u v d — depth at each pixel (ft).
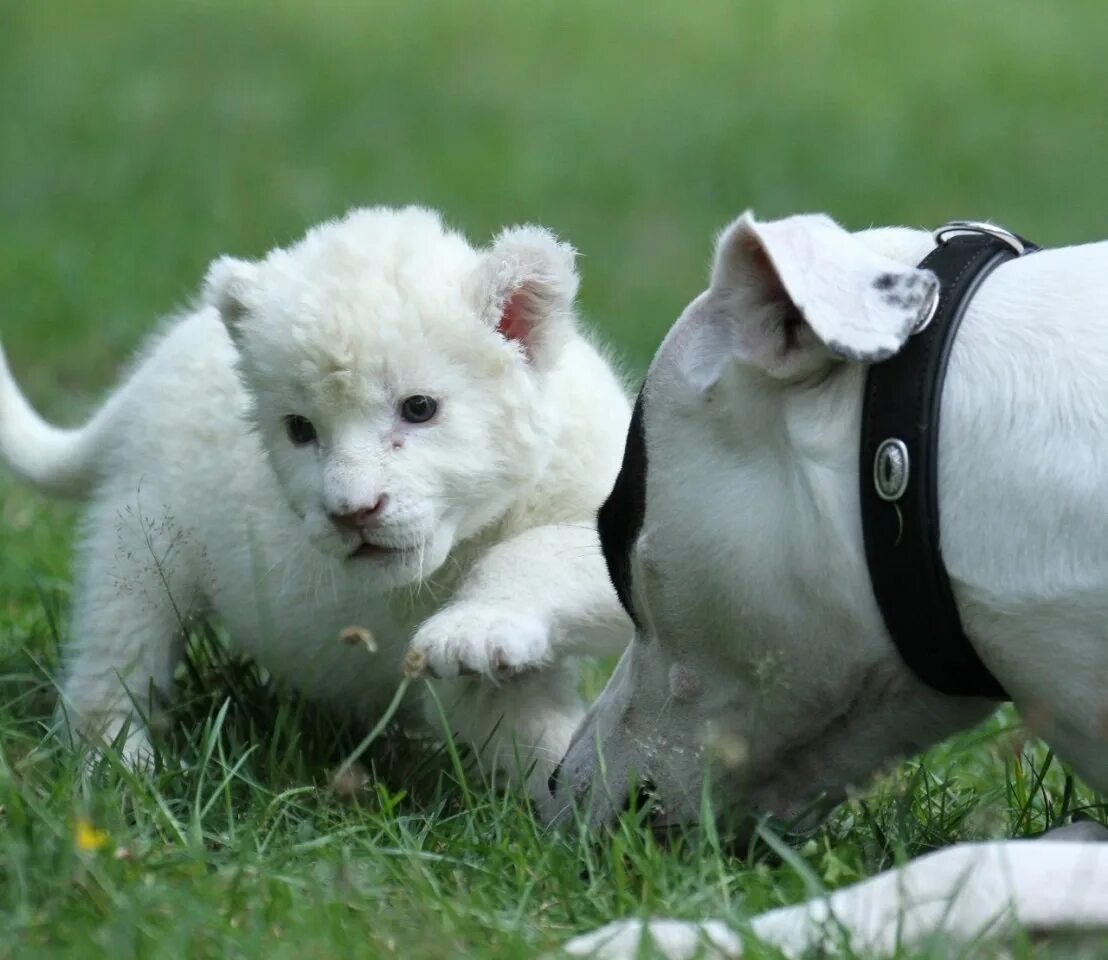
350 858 22.67
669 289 62.64
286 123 86.63
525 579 26.35
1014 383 20.74
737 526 21.75
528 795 25.68
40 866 21.33
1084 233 69.15
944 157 81.46
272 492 28.43
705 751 23.11
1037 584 20.52
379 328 25.18
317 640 28.71
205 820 24.34
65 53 101.40
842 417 21.13
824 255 20.54
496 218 71.05
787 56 104.53
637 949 19.47
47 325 56.24
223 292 26.50
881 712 22.34
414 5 117.80
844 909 19.89
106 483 31.22
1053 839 21.85
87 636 30.07
